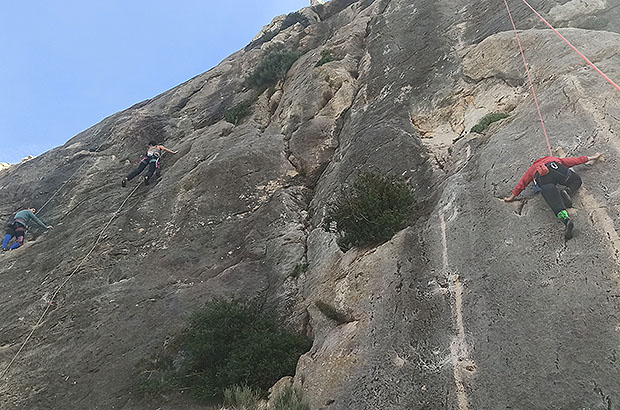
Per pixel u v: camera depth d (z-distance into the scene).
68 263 11.73
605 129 6.68
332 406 5.87
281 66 18.48
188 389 7.87
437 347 5.81
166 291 10.20
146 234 12.14
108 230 12.44
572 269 5.45
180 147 16.17
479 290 6.03
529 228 6.25
